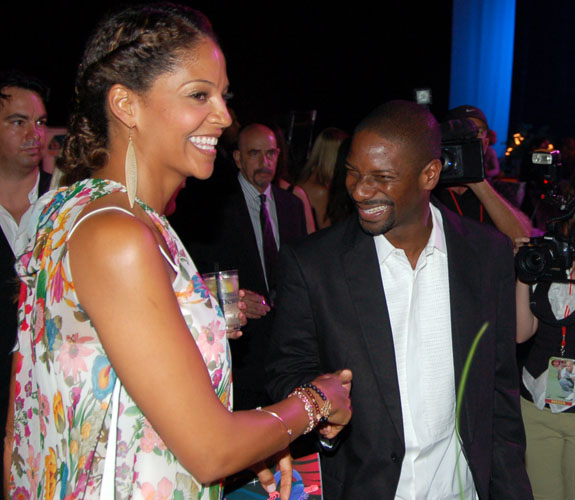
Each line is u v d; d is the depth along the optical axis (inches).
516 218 117.8
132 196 40.7
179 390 37.2
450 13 442.6
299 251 68.5
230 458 39.6
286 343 68.8
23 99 96.4
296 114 235.0
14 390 46.9
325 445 63.7
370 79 442.6
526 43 487.8
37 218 45.7
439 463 65.9
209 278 69.2
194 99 41.4
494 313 67.4
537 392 95.1
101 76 40.8
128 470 41.0
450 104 463.2
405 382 65.4
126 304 36.6
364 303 65.4
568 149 241.6
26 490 44.9
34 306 42.6
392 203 63.3
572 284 90.3
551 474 97.5
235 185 126.9
